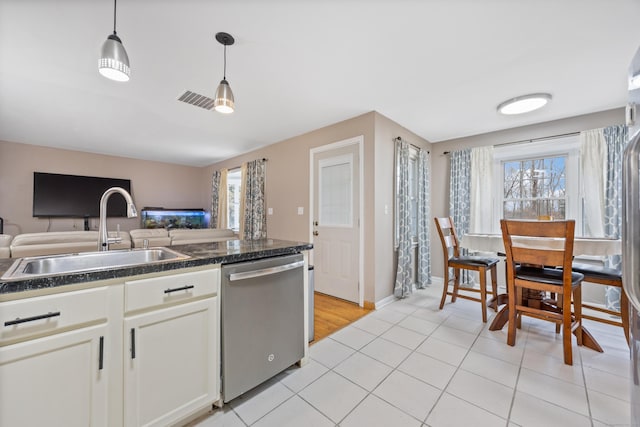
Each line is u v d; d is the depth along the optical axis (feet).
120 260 5.38
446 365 6.13
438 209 13.70
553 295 9.48
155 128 12.52
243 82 7.93
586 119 9.89
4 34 5.81
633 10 4.98
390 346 7.03
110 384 3.51
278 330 5.50
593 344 6.75
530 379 5.59
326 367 6.08
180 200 22.06
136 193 20.02
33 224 16.39
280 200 14.03
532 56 6.55
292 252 5.83
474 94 8.58
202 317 4.40
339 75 7.51
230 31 5.72
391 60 6.77
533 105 8.82
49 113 10.73
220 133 13.06
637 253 3.12
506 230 6.90
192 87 8.35
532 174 11.48
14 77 7.79
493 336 7.56
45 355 3.06
